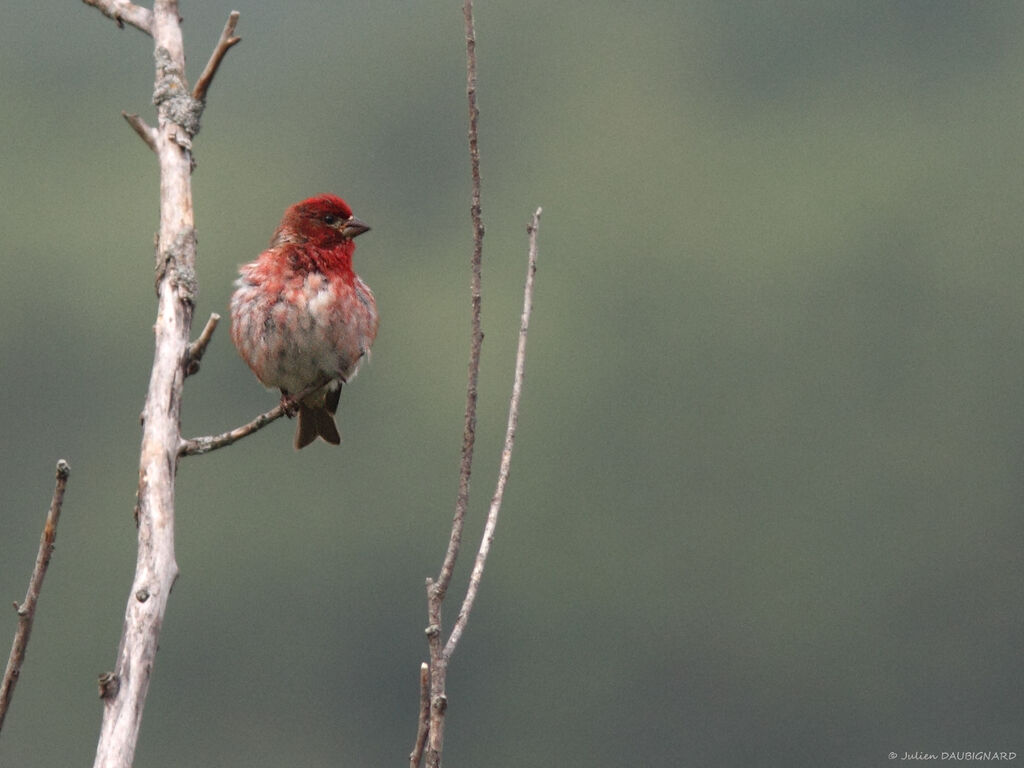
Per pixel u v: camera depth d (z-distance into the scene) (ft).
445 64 110.63
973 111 98.32
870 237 85.76
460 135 107.86
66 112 101.35
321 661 75.61
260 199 100.78
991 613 76.33
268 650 75.36
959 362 81.76
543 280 87.04
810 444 79.61
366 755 74.33
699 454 79.56
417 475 79.25
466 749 73.87
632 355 82.48
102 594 74.59
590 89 107.45
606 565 75.87
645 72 108.27
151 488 13.37
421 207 104.88
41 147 97.04
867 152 94.32
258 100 110.52
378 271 96.07
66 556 76.07
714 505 78.13
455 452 79.82
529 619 75.72
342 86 110.01
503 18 112.88
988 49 107.76
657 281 85.92
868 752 74.74
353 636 76.07
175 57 15.55
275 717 74.95
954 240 85.05
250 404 79.10
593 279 85.61
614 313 84.53
